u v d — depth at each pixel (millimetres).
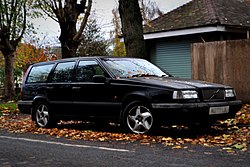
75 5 19344
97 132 9398
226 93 8523
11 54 25219
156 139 7992
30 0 20984
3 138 9117
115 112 8781
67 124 11367
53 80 10352
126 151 6906
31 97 10922
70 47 19203
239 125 9781
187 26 18438
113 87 8805
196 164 5715
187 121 7793
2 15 23891
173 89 7871
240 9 21375
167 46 20359
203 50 14453
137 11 13750
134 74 9227
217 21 17547
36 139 8789
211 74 14273
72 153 6918
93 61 9547
